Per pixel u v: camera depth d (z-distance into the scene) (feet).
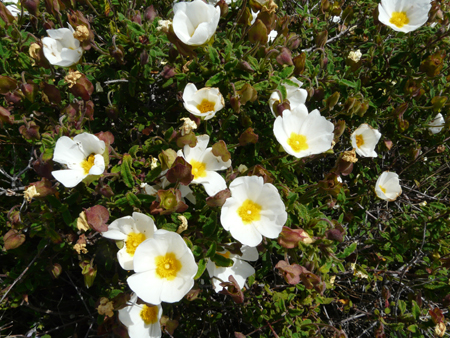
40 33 1.22
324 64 1.15
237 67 1.00
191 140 0.90
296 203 0.97
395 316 1.12
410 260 1.23
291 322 0.99
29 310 1.14
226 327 1.25
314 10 1.52
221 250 0.91
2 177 1.12
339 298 1.26
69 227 0.99
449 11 1.36
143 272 0.80
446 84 1.32
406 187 1.40
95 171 0.81
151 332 0.89
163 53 1.07
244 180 0.86
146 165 0.99
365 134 1.14
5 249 0.92
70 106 0.96
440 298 1.17
